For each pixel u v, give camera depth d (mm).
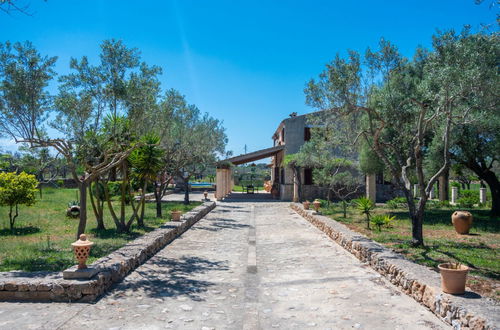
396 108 10766
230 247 10836
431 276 6098
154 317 5195
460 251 9070
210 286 6777
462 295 5102
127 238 10781
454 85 8531
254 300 5988
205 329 4809
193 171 24266
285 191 29266
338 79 9938
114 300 5887
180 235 12914
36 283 5777
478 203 22781
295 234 13289
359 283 6941
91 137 9086
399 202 22109
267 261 8969
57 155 10258
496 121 12258
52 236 10867
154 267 8141
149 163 12930
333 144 15766
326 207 21516
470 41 8469
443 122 12156
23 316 5129
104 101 9266
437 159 14391
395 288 6605
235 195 33156
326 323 5008
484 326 4102
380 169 17703
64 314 5234
